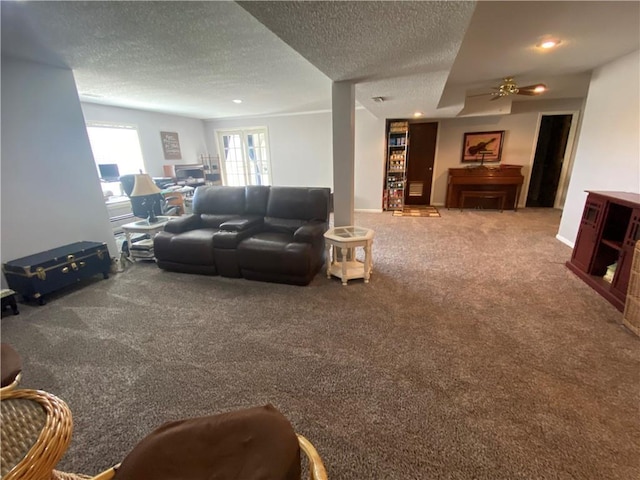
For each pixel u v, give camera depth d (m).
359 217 5.95
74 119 3.14
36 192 2.87
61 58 2.73
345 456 1.25
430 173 7.00
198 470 0.72
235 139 7.18
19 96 2.71
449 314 2.30
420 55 2.12
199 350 1.96
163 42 2.44
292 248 2.82
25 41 2.33
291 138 6.72
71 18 2.00
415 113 5.29
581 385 1.58
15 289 2.63
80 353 1.95
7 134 2.65
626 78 3.04
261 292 2.77
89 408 1.53
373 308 2.43
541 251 3.71
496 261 3.38
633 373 1.65
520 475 1.16
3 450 0.69
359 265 3.19
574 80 4.10
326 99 5.04
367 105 4.32
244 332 2.15
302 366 1.79
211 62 2.97
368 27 1.66
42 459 0.68
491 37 2.57
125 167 5.39
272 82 3.81
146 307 2.54
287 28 1.66
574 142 6.03
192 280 3.09
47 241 2.97
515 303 2.44
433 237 4.42
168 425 0.84
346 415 1.45
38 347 2.02
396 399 1.53
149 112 5.71
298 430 1.38
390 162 6.42
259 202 3.55
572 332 2.03
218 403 1.54
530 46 2.78
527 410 1.44
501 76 3.78
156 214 3.92
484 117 6.39
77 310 2.51
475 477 1.16
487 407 1.46
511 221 5.34
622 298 2.27
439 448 1.27
